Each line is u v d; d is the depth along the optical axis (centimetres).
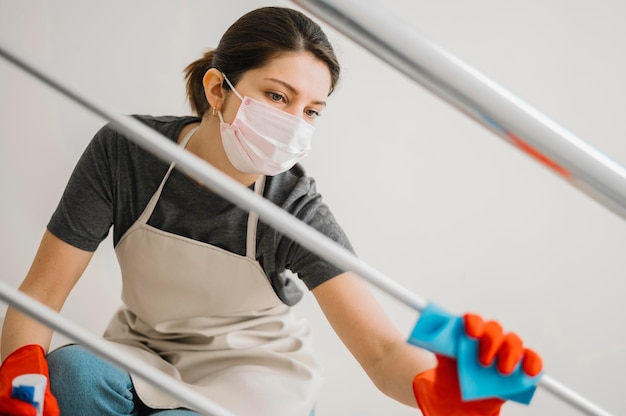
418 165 224
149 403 134
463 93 55
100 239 143
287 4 217
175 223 143
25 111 212
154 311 150
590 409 74
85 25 212
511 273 228
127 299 153
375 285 72
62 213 140
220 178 73
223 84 139
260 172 139
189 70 149
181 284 146
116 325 162
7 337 131
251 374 142
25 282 138
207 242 143
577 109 224
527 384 74
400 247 225
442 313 73
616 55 222
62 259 139
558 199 227
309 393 143
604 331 229
